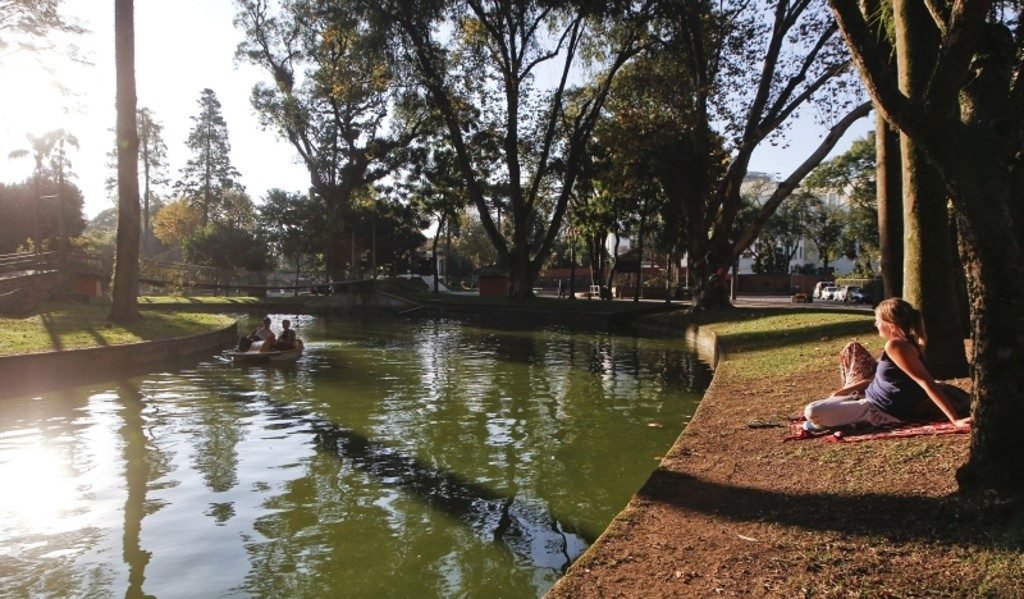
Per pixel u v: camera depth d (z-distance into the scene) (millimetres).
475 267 105000
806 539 4535
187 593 5055
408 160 52875
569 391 14094
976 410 4605
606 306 41250
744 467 6352
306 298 50656
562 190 43812
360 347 23469
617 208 45719
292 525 6422
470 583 5246
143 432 10211
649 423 10930
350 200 60094
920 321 6871
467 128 43906
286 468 8305
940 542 4156
